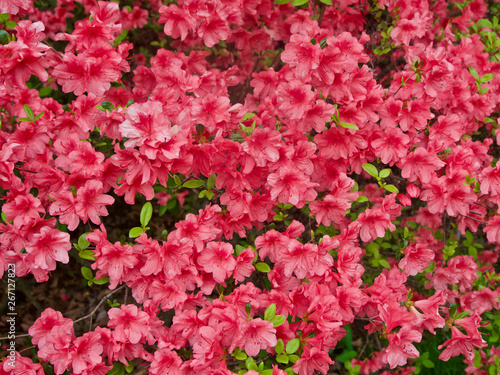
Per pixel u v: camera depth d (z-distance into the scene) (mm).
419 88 1036
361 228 1018
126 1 1514
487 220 1150
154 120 897
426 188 1054
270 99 1095
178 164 946
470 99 1133
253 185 998
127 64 1071
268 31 1229
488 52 1252
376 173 1032
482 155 1137
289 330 944
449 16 1379
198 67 1135
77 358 906
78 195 917
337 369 1371
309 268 955
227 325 908
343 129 1016
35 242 913
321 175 1062
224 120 982
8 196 968
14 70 964
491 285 1203
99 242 930
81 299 1444
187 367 921
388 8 1146
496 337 1214
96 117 974
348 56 994
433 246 1222
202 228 944
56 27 1386
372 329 1040
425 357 1248
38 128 978
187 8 1043
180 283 949
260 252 980
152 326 945
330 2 1120
